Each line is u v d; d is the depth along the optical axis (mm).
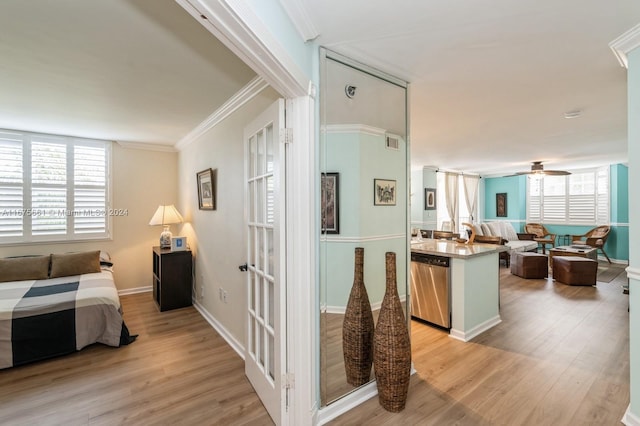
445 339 2957
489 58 1990
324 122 1880
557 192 7855
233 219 2854
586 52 1912
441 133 3990
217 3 926
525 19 1570
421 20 1579
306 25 1580
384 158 2234
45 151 3840
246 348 2354
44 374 2381
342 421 1839
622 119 3336
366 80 2105
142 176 4535
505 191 8781
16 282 3236
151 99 2701
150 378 2330
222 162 3090
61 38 1727
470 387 2160
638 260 1721
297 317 1727
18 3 1409
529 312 3693
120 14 1512
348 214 2051
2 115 3111
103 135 3965
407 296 2373
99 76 2229
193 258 4047
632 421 1752
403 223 2363
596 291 4609
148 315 3658
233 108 2805
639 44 1676
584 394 2070
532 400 2014
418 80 2330
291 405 1754
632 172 1731
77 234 4059
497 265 3418
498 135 4074
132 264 4480
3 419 1869
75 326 2699
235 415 1922
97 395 2117
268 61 1287
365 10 1484
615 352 2664
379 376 1931
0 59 1965
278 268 1786
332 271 2010
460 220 8508
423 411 1916
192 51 1891
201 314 3693
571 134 4023
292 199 1731
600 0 1422
